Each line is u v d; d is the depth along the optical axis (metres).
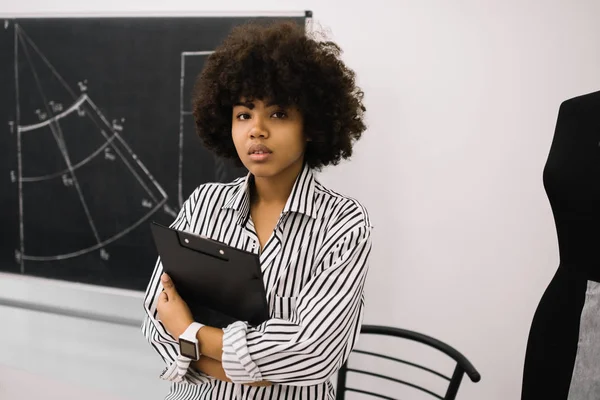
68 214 1.69
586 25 1.24
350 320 0.74
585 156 0.84
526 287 1.37
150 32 1.52
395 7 1.35
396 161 1.41
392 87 1.38
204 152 1.51
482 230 1.37
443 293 1.43
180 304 0.77
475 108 1.33
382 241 1.45
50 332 1.82
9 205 1.75
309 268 0.78
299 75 0.73
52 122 1.67
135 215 1.62
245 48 0.75
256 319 0.74
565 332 0.87
